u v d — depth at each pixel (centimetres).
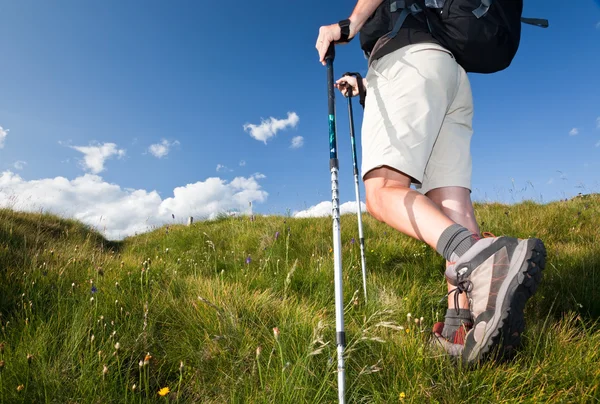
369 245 478
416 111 181
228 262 488
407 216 174
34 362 197
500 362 174
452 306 206
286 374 179
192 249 664
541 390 160
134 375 203
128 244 1002
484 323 161
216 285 307
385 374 184
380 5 204
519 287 153
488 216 625
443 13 190
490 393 164
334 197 166
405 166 177
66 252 485
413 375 176
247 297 279
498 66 203
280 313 256
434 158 219
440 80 185
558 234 514
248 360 205
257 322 249
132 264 400
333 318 264
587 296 274
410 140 179
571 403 156
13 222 737
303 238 583
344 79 297
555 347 189
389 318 265
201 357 207
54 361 197
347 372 186
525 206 743
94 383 183
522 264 153
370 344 209
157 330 247
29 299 284
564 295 281
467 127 224
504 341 161
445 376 176
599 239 469
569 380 168
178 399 180
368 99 202
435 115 183
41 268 360
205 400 180
